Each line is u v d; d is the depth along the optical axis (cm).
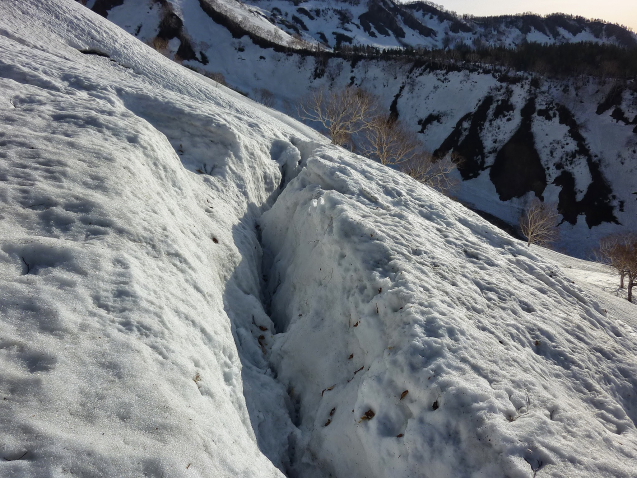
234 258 718
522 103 6106
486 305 588
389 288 538
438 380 419
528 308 636
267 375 572
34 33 1894
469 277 646
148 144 707
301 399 560
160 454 266
